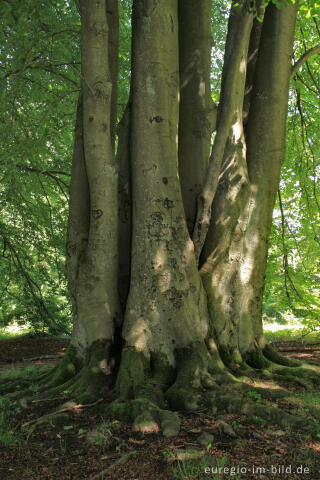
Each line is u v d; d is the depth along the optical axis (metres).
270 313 17.92
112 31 5.84
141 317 4.83
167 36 5.12
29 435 3.63
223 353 5.39
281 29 6.09
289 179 10.70
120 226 5.48
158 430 3.64
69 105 6.14
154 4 5.04
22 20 5.32
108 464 3.10
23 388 5.34
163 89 5.04
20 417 4.09
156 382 4.55
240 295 5.71
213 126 5.89
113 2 5.85
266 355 5.95
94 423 3.87
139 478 2.88
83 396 4.43
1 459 3.22
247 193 5.93
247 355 5.64
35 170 9.52
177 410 4.21
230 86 5.20
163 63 5.06
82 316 5.17
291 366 5.81
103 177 4.97
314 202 10.14
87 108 4.94
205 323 5.18
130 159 5.26
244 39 5.23
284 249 9.34
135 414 3.87
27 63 5.56
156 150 4.98
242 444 3.38
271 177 6.12
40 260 11.15
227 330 5.52
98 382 4.73
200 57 5.86
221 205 5.75
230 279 5.66
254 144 6.17
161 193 4.95
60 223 11.01
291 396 4.46
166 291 4.83
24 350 10.47
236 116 5.93
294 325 14.72
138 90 5.07
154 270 4.85
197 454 3.17
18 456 3.26
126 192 5.54
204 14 5.89
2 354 9.82
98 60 4.88
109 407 4.11
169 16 5.17
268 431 3.63
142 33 5.09
